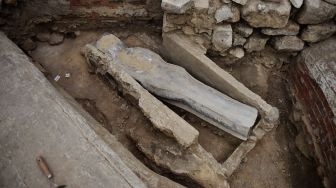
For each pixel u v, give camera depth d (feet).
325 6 11.67
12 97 9.71
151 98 10.87
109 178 8.55
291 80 13.42
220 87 12.21
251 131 11.64
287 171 12.15
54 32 13.44
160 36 13.62
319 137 11.57
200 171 10.22
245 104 11.59
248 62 13.56
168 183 9.37
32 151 8.91
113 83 12.14
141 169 9.41
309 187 11.88
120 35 13.61
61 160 8.77
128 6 12.92
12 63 10.27
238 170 11.84
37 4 12.37
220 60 13.30
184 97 11.40
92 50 12.19
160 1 12.73
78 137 9.12
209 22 11.80
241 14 11.93
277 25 12.08
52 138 9.09
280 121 13.07
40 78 10.10
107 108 12.08
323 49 12.46
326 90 11.18
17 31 12.87
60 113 9.50
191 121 12.19
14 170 8.70
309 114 12.09
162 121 10.39
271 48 13.44
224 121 11.19
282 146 12.63
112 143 9.82
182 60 12.75
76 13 12.92
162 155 10.47
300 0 11.65
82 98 12.28
